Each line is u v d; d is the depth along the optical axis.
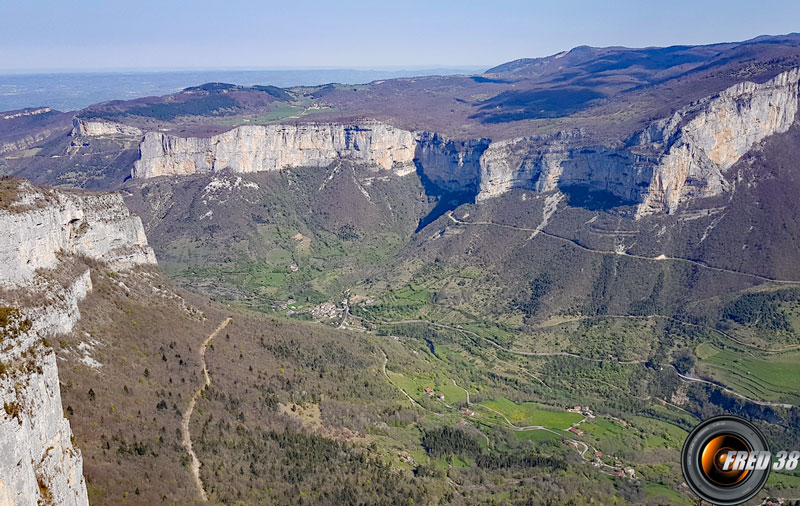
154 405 134.25
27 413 76.62
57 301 133.62
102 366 136.38
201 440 130.00
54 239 145.25
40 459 79.19
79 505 87.25
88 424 116.88
